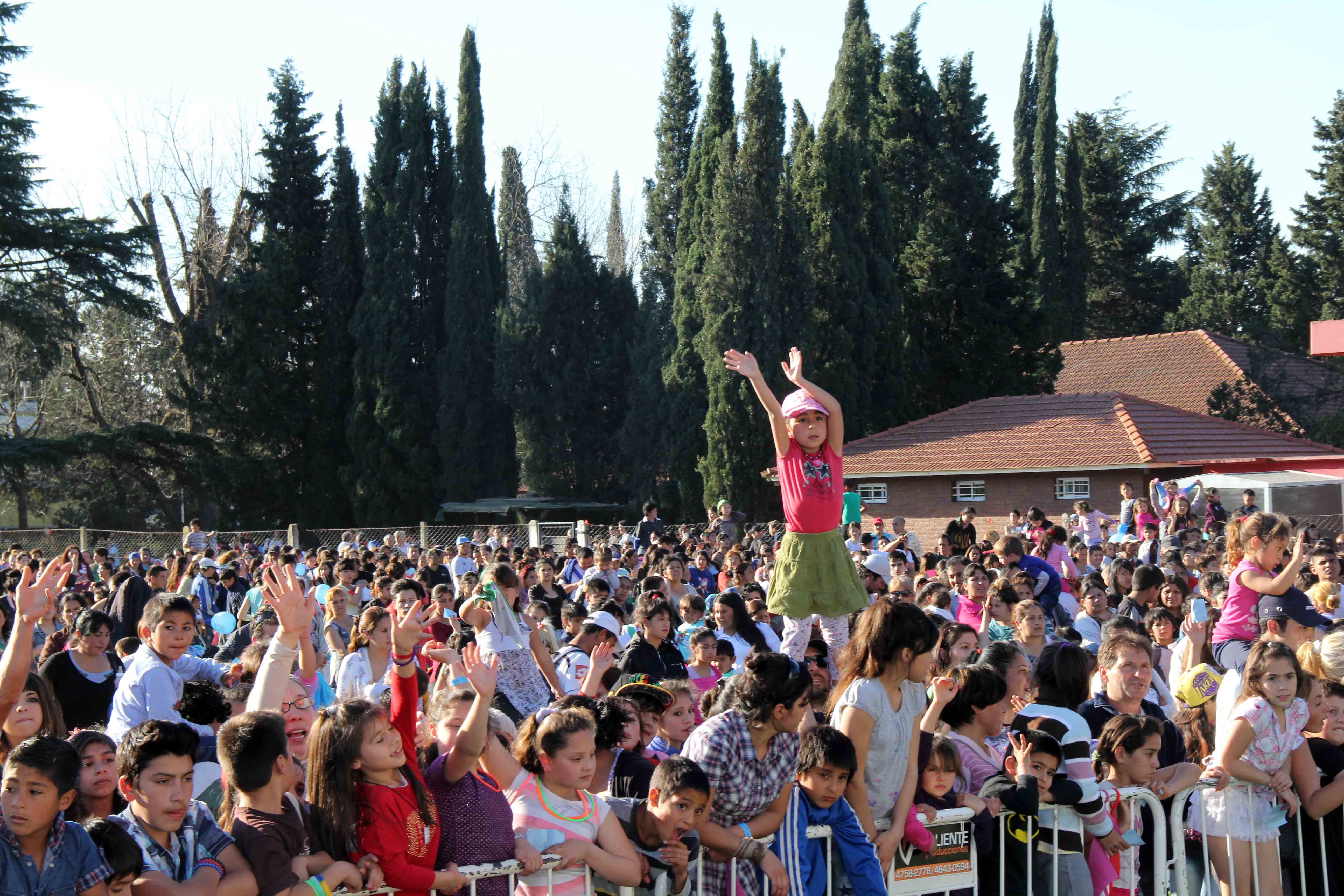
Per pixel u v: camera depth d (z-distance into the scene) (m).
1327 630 7.86
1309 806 6.15
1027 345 41.56
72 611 10.91
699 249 38.09
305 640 6.74
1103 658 6.67
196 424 49.94
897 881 5.36
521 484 53.41
